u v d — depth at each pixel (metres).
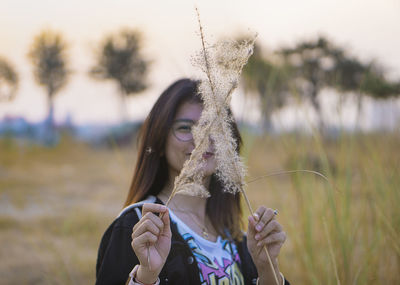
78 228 5.46
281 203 2.90
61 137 16.62
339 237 2.32
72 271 3.93
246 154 2.89
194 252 1.74
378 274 2.37
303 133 2.91
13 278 4.00
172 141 1.85
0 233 5.73
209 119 1.36
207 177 1.92
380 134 3.08
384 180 2.64
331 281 2.35
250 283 1.91
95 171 11.07
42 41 16.83
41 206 7.63
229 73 1.36
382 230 2.46
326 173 2.54
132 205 1.79
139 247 1.44
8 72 15.85
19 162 13.96
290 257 2.94
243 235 2.08
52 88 17.48
